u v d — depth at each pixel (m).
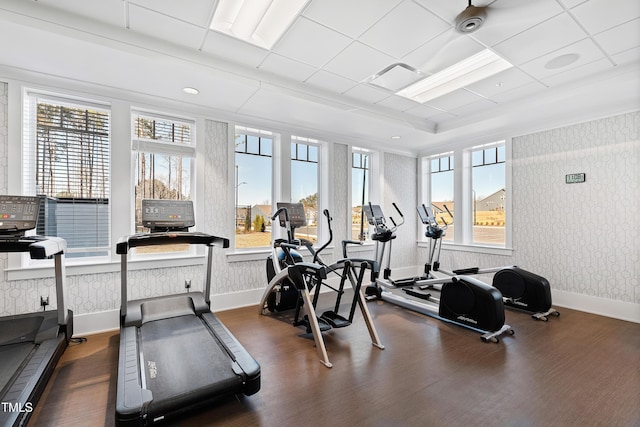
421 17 2.29
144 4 2.13
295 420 1.80
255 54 2.80
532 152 4.36
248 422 1.79
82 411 1.88
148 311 2.88
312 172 4.91
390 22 2.35
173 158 3.70
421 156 6.02
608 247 3.67
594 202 3.79
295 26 2.40
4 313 2.77
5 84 2.77
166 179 3.64
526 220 4.41
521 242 4.46
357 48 2.71
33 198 2.44
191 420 1.80
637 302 3.46
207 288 3.14
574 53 2.73
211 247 3.11
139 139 3.44
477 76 3.22
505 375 2.29
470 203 5.26
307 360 2.54
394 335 3.07
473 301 3.14
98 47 2.39
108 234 3.26
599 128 3.76
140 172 3.49
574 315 3.67
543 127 4.23
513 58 2.82
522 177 4.45
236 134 4.18
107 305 3.21
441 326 3.33
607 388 2.11
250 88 3.16
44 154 2.99
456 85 3.43
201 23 2.35
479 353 2.66
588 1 2.09
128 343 2.30
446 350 2.72
